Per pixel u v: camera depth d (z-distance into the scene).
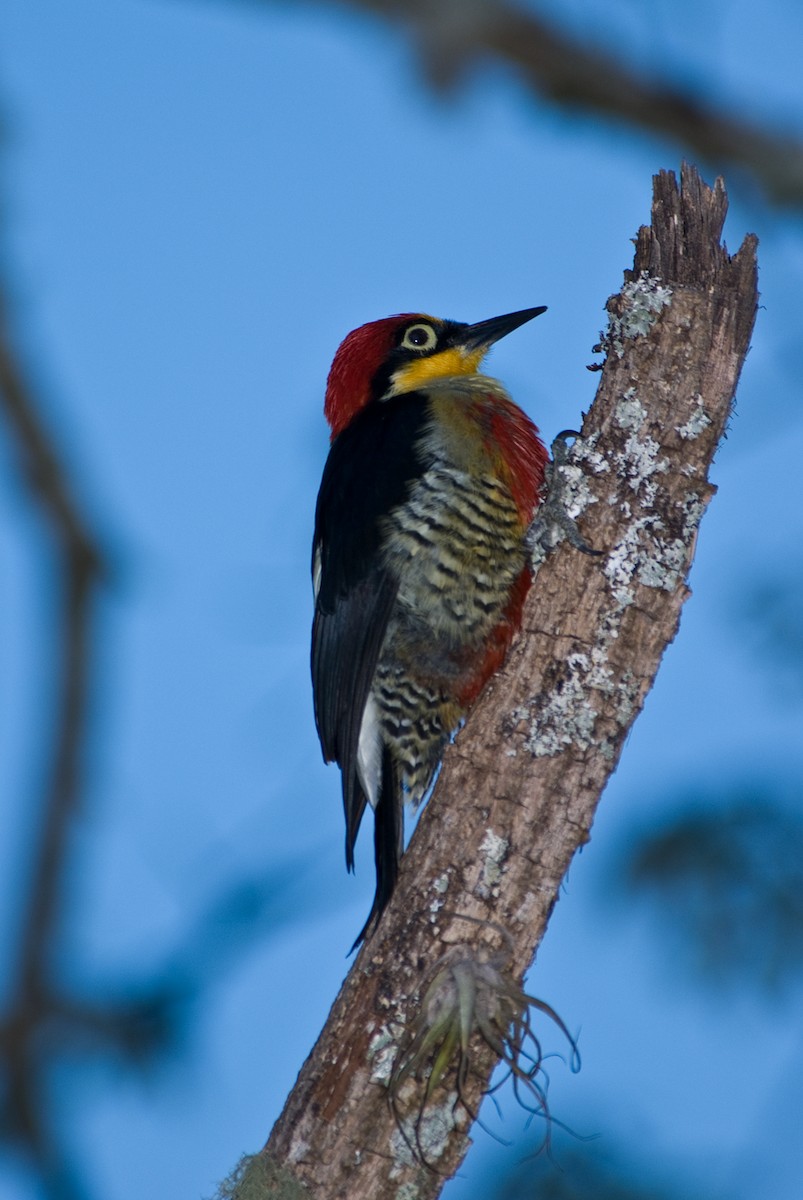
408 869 8.24
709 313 9.07
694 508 8.94
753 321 9.15
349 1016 7.98
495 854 8.15
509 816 8.23
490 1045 7.69
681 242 9.19
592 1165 8.88
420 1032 7.76
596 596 8.70
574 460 9.09
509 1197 8.88
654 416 8.98
